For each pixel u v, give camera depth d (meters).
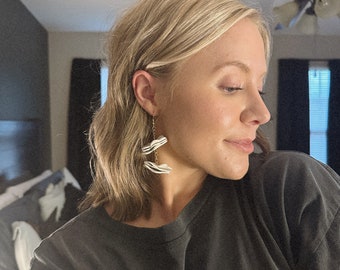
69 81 4.15
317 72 4.00
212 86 0.56
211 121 0.57
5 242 1.70
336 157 3.98
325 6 1.82
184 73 0.58
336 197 0.58
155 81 0.62
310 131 4.04
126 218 0.66
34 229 1.96
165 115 0.62
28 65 3.38
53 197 2.46
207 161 0.59
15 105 2.97
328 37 3.99
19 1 3.09
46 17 3.59
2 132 2.55
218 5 0.56
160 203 0.67
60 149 4.17
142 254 0.61
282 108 3.97
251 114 0.57
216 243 0.59
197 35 0.56
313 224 0.55
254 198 0.60
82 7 3.24
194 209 0.62
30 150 3.34
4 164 2.56
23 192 2.42
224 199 0.62
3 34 2.68
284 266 0.56
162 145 0.64
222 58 0.56
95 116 0.74
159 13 0.60
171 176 0.65
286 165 0.62
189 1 0.58
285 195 0.59
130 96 0.66
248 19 0.58
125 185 0.67
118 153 0.67
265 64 0.60
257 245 0.58
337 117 3.97
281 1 2.35
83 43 4.13
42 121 3.85
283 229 0.57
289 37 4.00
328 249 0.53
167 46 0.59
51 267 0.64
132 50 0.63
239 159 0.58
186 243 0.60
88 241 0.65
